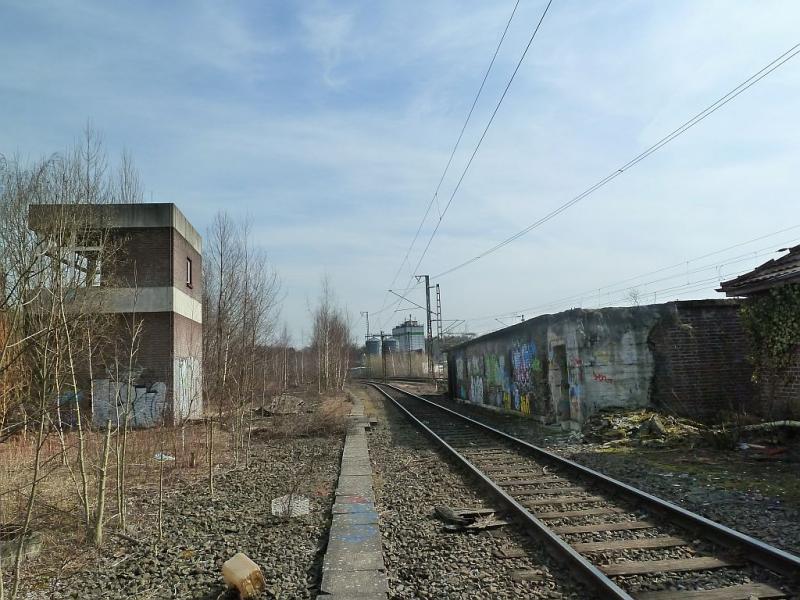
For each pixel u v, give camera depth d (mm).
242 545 6422
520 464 10648
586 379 14328
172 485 9914
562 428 15359
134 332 8539
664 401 14227
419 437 15570
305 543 6406
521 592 4816
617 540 5906
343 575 5164
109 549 6473
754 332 12703
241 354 13688
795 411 11359
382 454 12852
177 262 20703
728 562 5117
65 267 6738
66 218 6586
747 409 13844
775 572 4848
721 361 14438
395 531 6699
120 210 19891
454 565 5469
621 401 14328
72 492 8406
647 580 4844
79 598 5133
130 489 9477
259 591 4977
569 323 14938
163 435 12055
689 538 5840
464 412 23938
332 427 17500
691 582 4762
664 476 8828
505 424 18281
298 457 12930
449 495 8461
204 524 7371
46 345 6012
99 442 10281
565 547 5418
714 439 11008
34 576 5730
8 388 6645
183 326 21547
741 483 8094
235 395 13867
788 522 6199
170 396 18656
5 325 5859
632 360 14438
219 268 12578
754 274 12820
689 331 14438
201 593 5102
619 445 11930
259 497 8891
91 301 7934
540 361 17469
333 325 46250
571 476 9273
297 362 54844
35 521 7246
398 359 79000
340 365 44719
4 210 6461
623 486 7586
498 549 5887
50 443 9633
